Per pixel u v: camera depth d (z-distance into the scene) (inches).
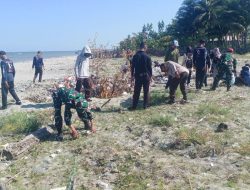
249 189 263.0
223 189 262.8
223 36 2479.1
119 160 323.0
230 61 605.6
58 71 1515.7
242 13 2383.1
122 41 2003.0
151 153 336.8
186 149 338.6
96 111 484.7
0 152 349.1
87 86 526.9
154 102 518.9
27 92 749.3
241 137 360.2
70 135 390.0
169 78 500.4
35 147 361.7
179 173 291.4
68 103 376.8
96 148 349.4
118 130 400.5
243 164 302.0
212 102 509.4
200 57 606.2
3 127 422.9
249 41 2699.3
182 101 508.7
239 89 629.3
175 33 2544.3
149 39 2416.3
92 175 301.6
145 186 276.2
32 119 426.3
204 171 295.7
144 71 474.3
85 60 524.1
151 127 399.9
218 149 328.8
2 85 546.6
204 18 2402.8
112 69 941.2
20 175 307.6
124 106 509.0
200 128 389.1
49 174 305.9
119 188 277.9
